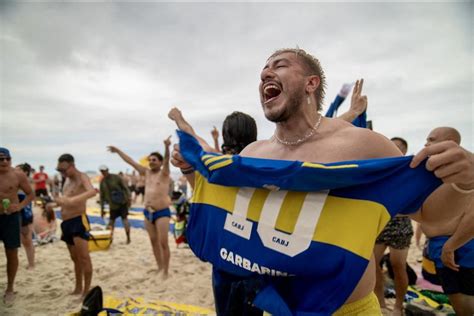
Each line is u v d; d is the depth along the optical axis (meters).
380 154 1.46
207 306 4.05
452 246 2.22
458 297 2.57
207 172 1.64
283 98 1.57
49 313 3.78
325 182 1.34
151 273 5.35
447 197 1.28
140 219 12.02
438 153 1.21
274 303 1.37
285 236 1.43
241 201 1.58
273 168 1.42
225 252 1.59
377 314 1.51
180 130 1.86
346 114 2.46
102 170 7.65
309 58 1.65
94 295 3.42
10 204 4.18
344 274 1.31
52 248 7.04
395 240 3.37
